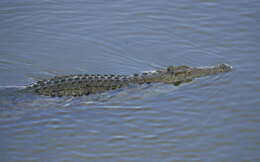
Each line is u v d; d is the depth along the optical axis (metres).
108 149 11.98
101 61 16.84
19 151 11.91
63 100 14.22
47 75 15.98
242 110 13.46
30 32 18.52
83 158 11.62
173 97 14.43
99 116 13.51
